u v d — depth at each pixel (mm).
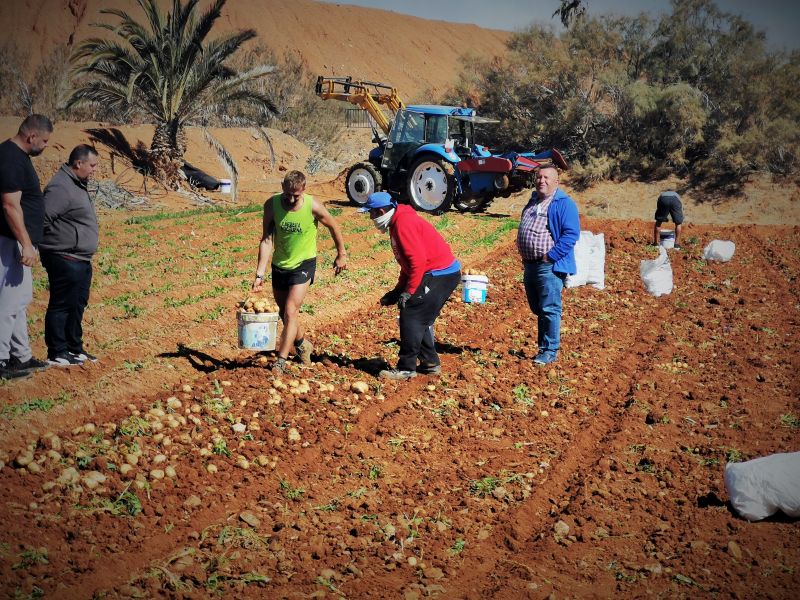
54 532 4598
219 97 23375
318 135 38094
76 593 4074
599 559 4875
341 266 7609
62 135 23344
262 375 7398
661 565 4773
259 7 63656
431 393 7508
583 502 5543
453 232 17266
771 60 29016
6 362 6895
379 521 5191
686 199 27609
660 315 11195
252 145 31562
